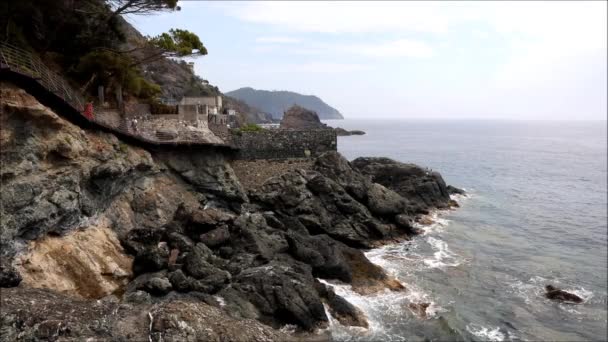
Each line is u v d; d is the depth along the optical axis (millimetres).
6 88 20734
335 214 41438
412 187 55156
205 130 42906
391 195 45812
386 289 30719
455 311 28453
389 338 24703
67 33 38406
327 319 25172
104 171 27562
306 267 29109
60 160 24031
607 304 30984
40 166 22609
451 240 43906
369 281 31391
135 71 46031
